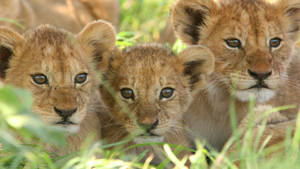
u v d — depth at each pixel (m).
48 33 8.15
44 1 14.66
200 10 9.48
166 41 11.80
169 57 8.76
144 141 8.30
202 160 6.60
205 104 9.55
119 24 16.08
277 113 8.84
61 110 7.39
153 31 14.95
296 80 9.75
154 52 8.79
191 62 9.04
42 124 4.70
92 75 8.22
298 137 6.52
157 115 8.23
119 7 16.08
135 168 7.70
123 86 8.32
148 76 8.27
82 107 7.75
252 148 7.56
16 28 12.94
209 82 9.35
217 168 6.30
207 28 9.34
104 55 8.77
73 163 6.52
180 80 8.80
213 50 9.16
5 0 12.79
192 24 9.70
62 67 7.56
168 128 8.48
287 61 9.23
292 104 9.66
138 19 15.79
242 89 8.73
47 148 7.71
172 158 6.69
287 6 9.23
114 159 7.41
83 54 8.27
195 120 9.66
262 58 8.57
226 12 9.17
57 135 4.73
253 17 8.91
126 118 8.34
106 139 8.77
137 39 13.91
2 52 7.99
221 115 9.68
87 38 8.64
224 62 9.01
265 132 7.96
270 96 8.73
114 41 8.77
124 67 8.46
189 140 9.60
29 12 13.65
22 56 7.86
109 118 8.75
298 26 9.56
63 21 14.38
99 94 8.84
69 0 15.16
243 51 8.80
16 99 4.67
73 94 7.58
